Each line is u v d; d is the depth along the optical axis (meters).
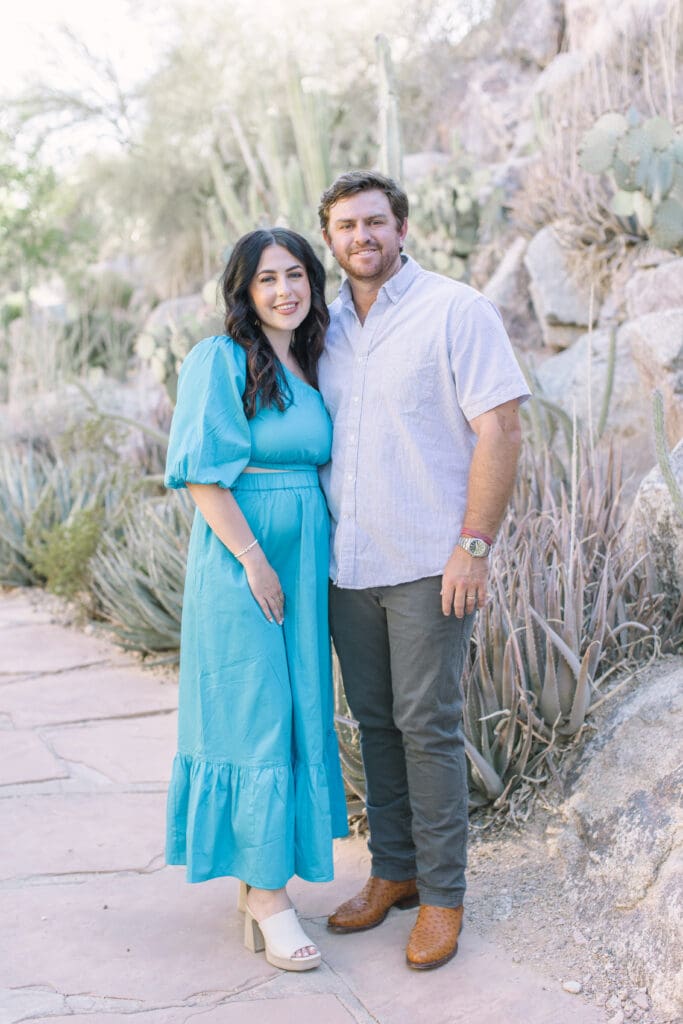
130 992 2.28
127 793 3.43
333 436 2.48
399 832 2.59
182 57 12.49
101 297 14.08
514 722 2.87
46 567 5.91
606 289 6.36
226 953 2.46
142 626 4.96
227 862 2.42
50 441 8.42
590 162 4.68
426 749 2.38
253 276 2.41
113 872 2.88
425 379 2.32
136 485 6.33
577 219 6.30
